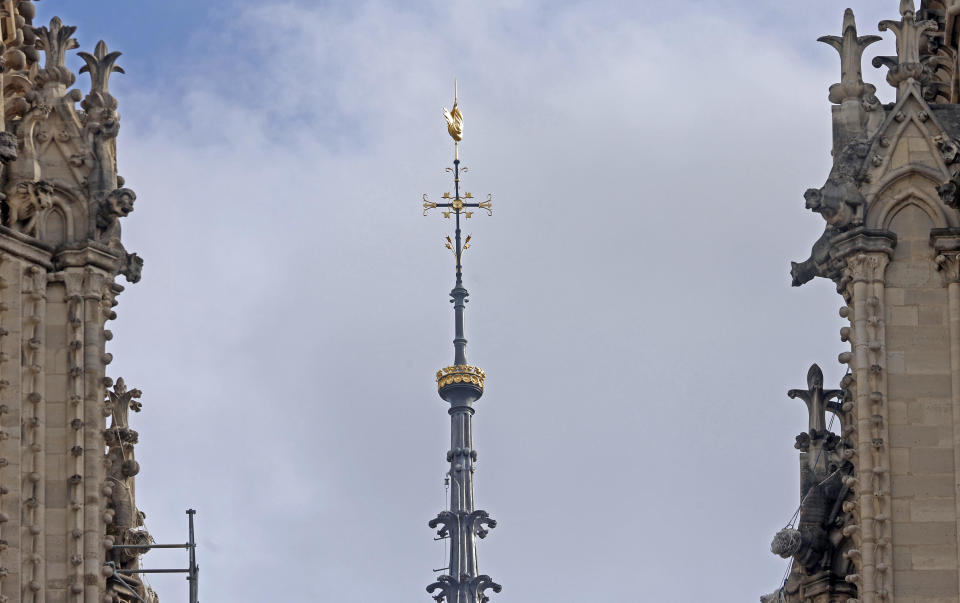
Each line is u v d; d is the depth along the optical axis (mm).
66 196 84375
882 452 81938
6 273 82500
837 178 85062
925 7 93062
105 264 83938
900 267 84188
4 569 79625
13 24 85625
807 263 86625
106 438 83125
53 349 82750
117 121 85438
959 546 81188
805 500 88938
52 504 81312
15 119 85062
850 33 87750
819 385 93312
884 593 80625
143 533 85438
